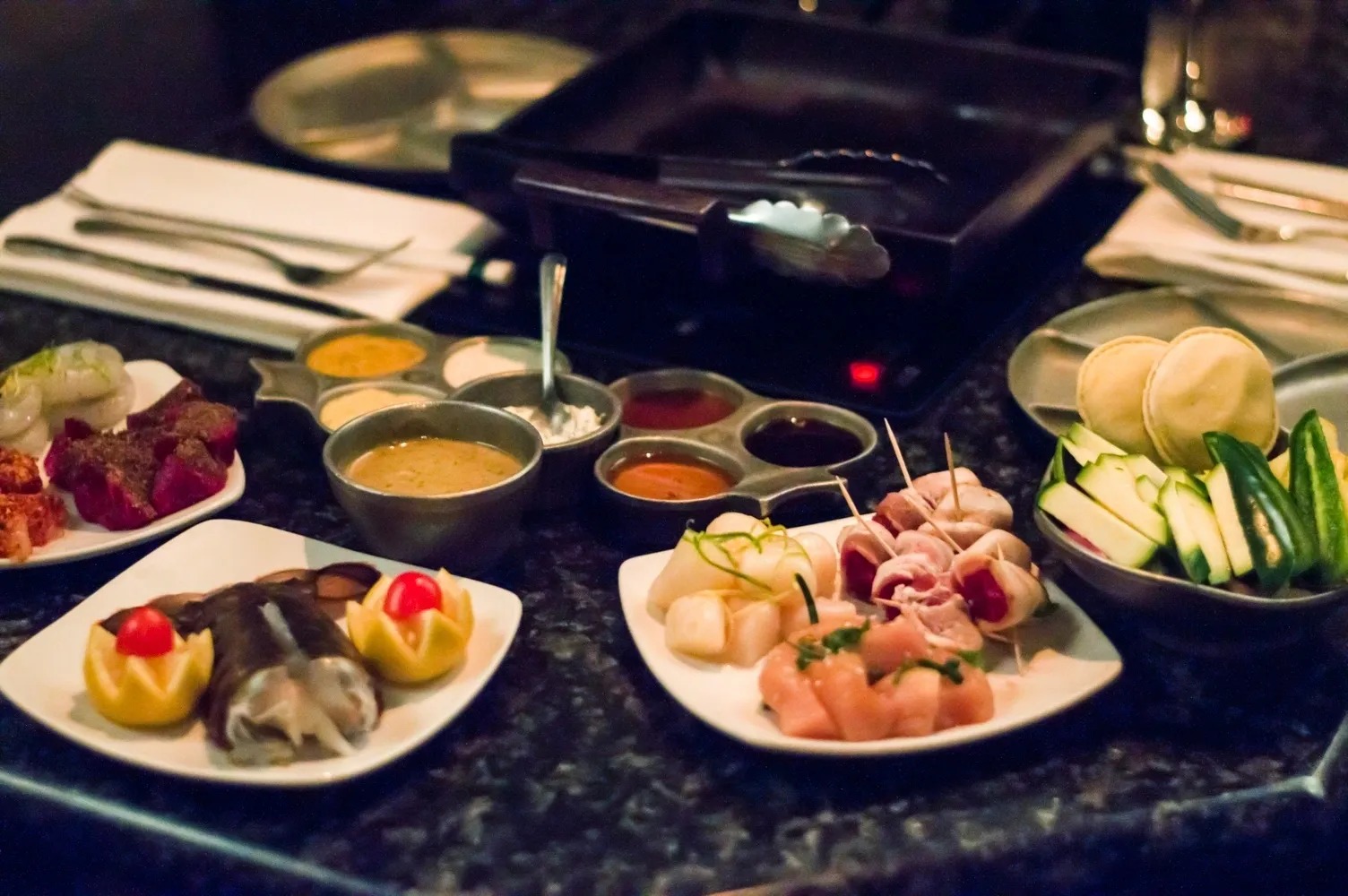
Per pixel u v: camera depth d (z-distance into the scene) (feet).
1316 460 2.78
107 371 3.32
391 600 2.71
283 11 5.91
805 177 3.80
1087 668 2.70
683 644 2.71
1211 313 3.67
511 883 2.46
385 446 3.04
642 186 3.39
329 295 3.68
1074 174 3.93
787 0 5.33
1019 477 3.25
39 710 2.61
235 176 4.19
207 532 2.97
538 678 2.81
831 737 2.57
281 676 2.55
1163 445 3.05
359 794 2.59
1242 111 4.68
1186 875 2.60
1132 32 4.96
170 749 2.58
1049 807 2.56
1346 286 3.73
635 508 3.00
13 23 5.34
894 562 2.81
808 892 2.46
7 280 3.83
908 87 4.37
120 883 2.63
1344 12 5.39
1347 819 2.62
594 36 5.26
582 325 3.67
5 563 2.92
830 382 3.46
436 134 4.65
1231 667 2.82
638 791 2.60
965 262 3.35
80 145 5.63
